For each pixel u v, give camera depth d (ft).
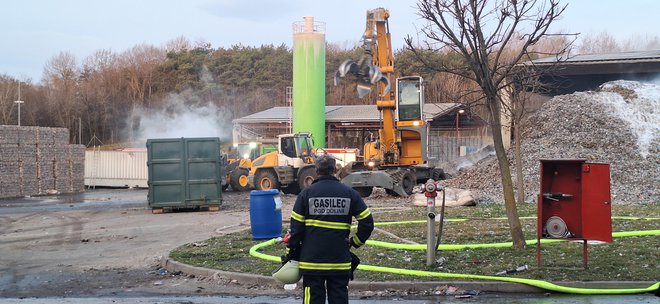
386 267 36.47
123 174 162.50
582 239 33.83
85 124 287.48
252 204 50.88
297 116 169.89
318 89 169.07
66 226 69.00
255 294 33.94
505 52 118.21
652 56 119.96
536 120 111.75
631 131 100.48
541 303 29.19
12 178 121.80
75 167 139.23
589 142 99.81
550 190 34.60
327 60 259.19
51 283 38.63
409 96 94.79
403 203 82.07
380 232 50.26
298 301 31.86
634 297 30.12
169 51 327.88
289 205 86.43
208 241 50.75
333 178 23.35
